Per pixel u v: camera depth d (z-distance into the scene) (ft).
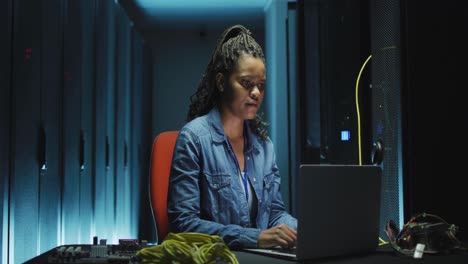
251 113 5.59
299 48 11.71
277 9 20.54
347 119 8.01
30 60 9.50
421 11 5.80
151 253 3.59
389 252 4.79
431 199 5.75
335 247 4.46
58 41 11.15
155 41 27.71
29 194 9.45
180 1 22.65
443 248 4.75
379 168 4.75
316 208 4.26
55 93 10.99
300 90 11.83
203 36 27.76
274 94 20.54
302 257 4.23
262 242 4.72
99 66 15.33
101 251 4.06
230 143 5.84
